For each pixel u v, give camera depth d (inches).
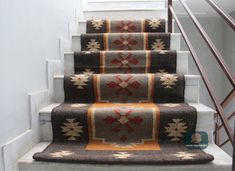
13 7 45.0
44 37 62.2
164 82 65.2
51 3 67.7
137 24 94.4
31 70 53.6
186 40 69.5
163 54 75.6
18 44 47.1
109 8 122.6
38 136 55.2
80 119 54.9
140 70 76.7
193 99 65.4
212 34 166.1
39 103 56.7
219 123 88.7
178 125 54.3
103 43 86.2
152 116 54.2
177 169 43.9
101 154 46.8
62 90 67.7
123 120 54.5
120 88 65.7
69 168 44.9
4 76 41.6
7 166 41.6
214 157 46.0
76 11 98.5
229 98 109.8
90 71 78.0
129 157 44.8
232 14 148.3
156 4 122.0
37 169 45.1
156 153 47.4
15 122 45.4
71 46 88.0
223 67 44.6
